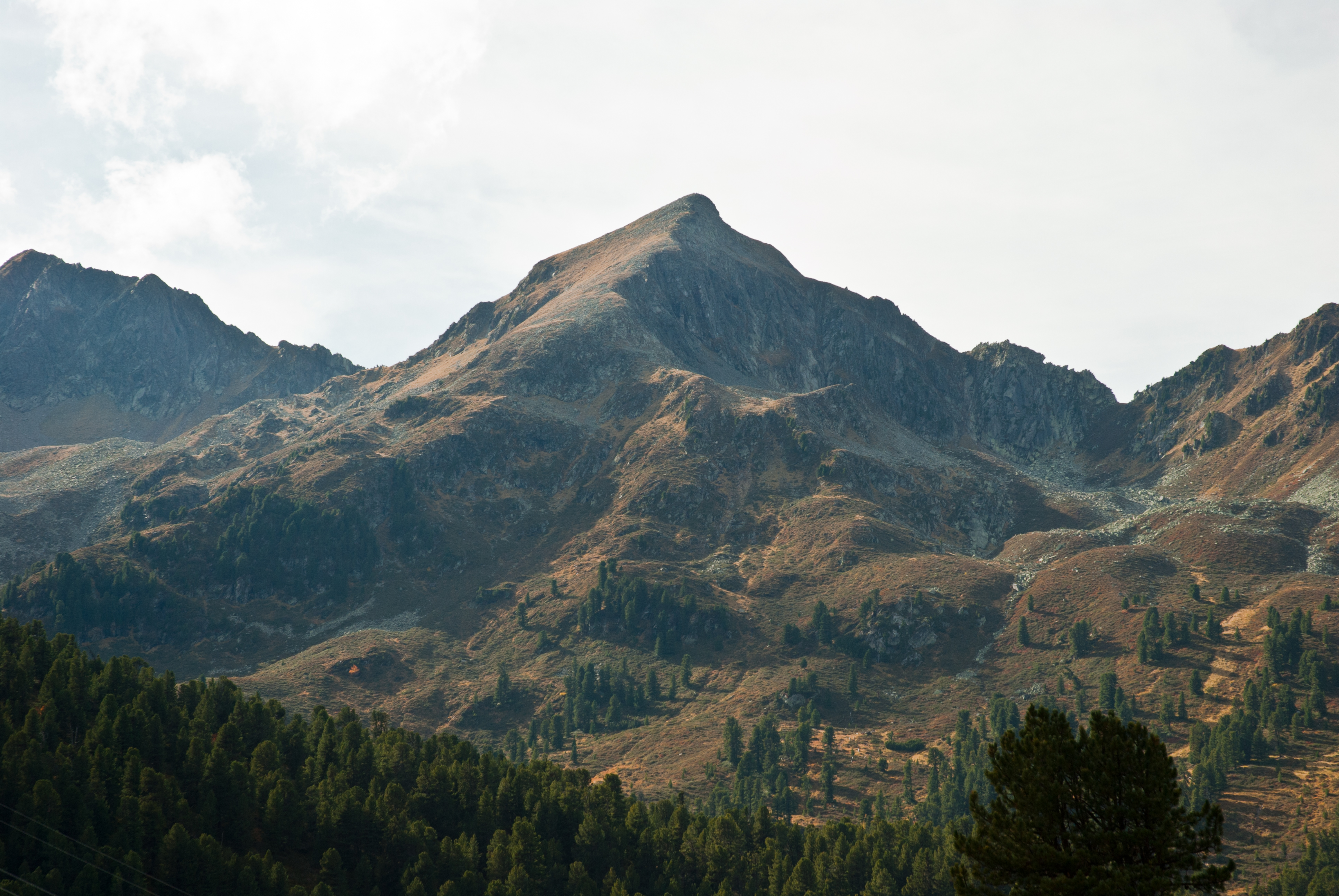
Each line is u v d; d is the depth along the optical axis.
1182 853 36.91
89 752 129.62
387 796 139.62
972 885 40.16
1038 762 39.62
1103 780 38.06
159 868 113.88
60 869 109.75
